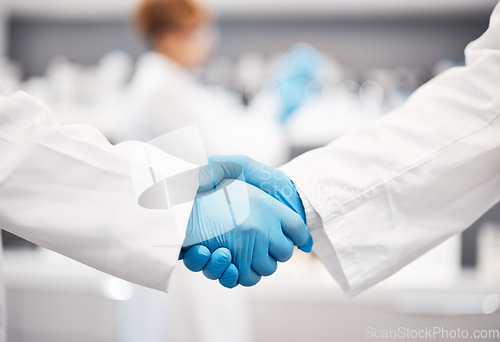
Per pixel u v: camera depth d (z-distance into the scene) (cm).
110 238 68
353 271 80
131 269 69
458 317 188
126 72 254
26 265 211
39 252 229
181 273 140
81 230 67
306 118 216
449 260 215
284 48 247
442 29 239
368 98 231
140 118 155
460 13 233
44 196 68
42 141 69
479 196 78
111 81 223
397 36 242
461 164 77
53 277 199
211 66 247
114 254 68
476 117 78
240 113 227
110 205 69
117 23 254
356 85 239
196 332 140
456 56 239
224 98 231
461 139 77
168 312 141
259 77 234
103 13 246
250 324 185
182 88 161
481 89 78
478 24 236
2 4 234
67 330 200
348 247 80
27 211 67
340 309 192
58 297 200
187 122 156
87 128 75
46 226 67
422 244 79
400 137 81
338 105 221
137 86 164
